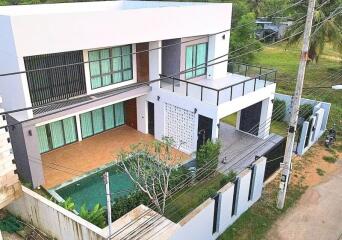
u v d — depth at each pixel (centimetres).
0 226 1186
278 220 1244
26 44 1184
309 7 1034
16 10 1645
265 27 3822
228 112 1520
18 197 1147
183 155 1638
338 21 2589
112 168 1534
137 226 1022
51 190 1373
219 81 1819
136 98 1812
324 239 1161
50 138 1642
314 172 1540
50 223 1112
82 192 1393
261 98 1700
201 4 1778
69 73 1441
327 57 3466
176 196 1312
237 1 3478
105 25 1360
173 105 1633
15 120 1317
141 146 1578
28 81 1326
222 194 1078
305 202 1342
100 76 1576
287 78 2767
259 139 1819
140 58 1691
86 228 991
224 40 1841
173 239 920
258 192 1325
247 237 1155
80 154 1639
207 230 1063
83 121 1753
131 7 2047
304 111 1870
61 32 1251
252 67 1894
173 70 1730
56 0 3659
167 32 1573
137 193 1241
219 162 1577
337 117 2078
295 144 1692
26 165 1359
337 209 1306
